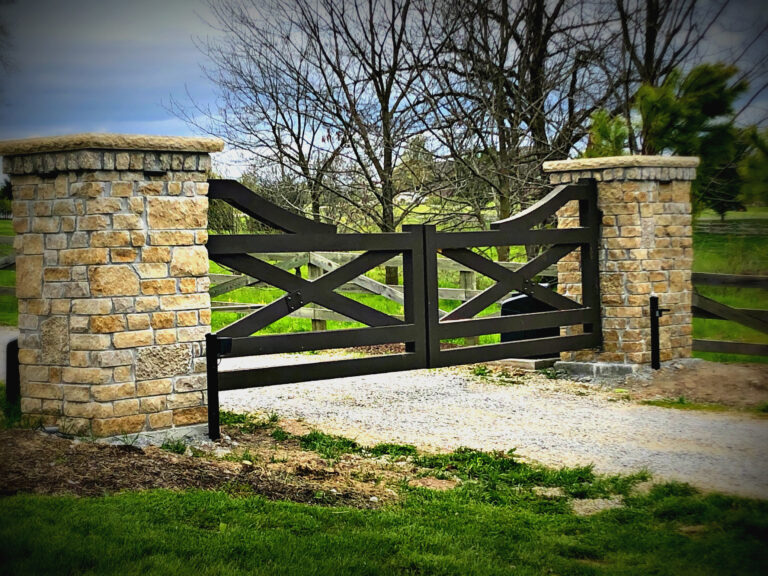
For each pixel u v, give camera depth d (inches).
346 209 554.9
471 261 332.8
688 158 375.2
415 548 161.8
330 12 530.3
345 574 145.9
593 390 348.2
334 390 354.6
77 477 187.3
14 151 231.3
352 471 222.7
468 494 205.9
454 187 524.4
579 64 522.6
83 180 226.1
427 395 342.0
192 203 241.8
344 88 534.0
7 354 274.2
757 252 394.0
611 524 183.8
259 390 354.6
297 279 276.8
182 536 157.6
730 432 273.0
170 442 235.0
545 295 358.3
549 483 218.7
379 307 564.1
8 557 143.9
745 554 163.5
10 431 218.8
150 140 229.8
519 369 395.5
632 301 365.4
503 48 521.7
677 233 379.2
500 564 156.5
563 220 386.9
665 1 461.4
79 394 229.0
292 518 173.2
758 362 410.3
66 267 229.8
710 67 384.8
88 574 139.0
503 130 515.5
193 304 242.8
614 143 425.4
